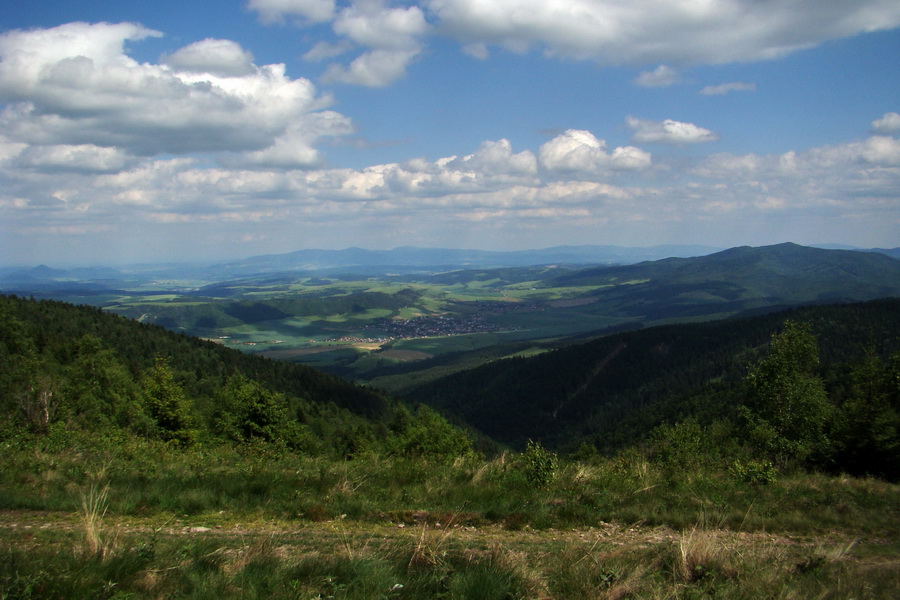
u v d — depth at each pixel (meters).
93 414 28.64
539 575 5.56
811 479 11.80
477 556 6.10
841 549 7.06
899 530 8.37
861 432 15.21
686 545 6.30
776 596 5.30
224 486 8.92
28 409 22.84
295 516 7.92
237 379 40.97
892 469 14.36
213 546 6.15
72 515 7.62
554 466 10.63
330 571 5.45
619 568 5.76
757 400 24.94
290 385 83.38
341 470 10.14
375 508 8.26
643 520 8.31
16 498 7.92
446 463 12.52
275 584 5.08
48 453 11.19
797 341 24.06
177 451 14.09
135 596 4.76
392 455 14.07
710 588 5.45
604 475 11.05
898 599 5.61
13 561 5.10
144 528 7.16
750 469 11.25
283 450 15.30
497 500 8.80
